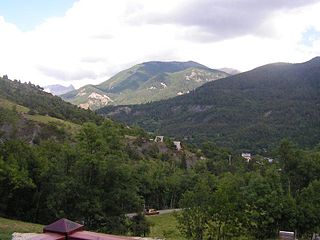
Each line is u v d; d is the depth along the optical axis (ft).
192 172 408.26
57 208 149.38
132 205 156.35
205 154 620.08
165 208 372.38
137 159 457.68
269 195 172.55
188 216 120.37
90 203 146.30
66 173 161.17
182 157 517.96
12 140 179.83
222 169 493.77
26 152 172.04
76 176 153.07
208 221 119.55
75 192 147.74
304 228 181.88
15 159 163.94
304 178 253.65
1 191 159.22
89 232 13.25
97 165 150.20
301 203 183.11
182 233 122.31
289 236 161.79
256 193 174.29
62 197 147.95
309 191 193.16
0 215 161.27
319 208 182.70
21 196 165.48
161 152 540.52
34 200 165.37
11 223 120.37
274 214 170.81
